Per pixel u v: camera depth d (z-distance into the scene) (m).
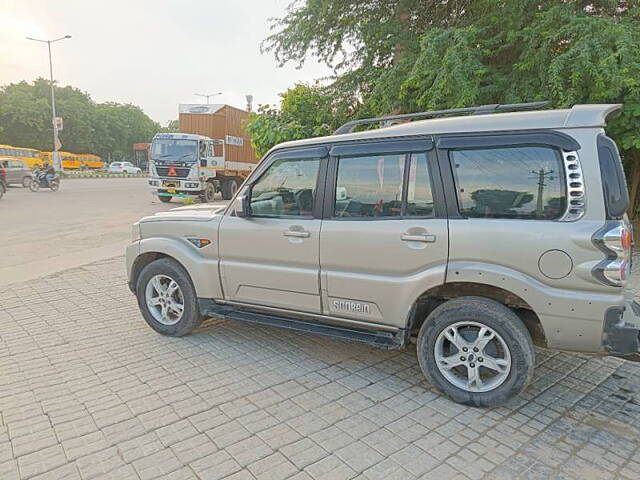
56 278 6.61
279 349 4.05
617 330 2.61
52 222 12.53
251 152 21.30
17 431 2.78
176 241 4.15
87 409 3.03
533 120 2.80
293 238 3.51
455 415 2.98
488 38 7.89
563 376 3.53
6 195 20.66
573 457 2.54
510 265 2.81
